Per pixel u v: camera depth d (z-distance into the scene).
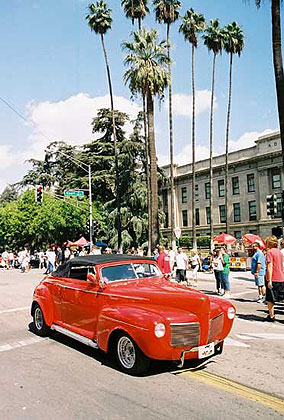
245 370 5.96
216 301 6.58
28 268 32.50
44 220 41.25
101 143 46.31
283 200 16.78
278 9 16.83
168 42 32.09
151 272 7.50
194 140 39.25
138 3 32.03
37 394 5.14
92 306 6.76
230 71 39.94
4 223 47.06
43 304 8.20
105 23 35.34
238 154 48.22
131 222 40.56
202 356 5.71
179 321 5.53
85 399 4.93
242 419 4.30
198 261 18.89
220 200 50.56
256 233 45.62
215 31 38.97
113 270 7.06
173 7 33.78
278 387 5.25
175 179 56.72
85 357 6.79
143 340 5.44
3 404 4.85
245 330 8.80
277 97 16.69
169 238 57.28
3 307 12.97
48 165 52.19
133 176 41.56
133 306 5.99
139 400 4.86
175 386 5.31
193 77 39.16
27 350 7.36
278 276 9.63
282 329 8.90
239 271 27.86
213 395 4.99
